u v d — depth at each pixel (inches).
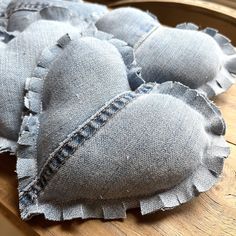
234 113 9.2
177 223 7.0
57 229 7.0
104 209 7.0
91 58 7.6
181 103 7.4
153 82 8.3
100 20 9.7
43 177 7.1
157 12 13.4
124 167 6.8
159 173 6.8
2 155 8.3
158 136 6.8
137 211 7.2
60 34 8.8
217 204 7.3
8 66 8.2
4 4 11.2
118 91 7.3
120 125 6.9
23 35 8.8
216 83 9.2
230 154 8.1
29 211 7.0
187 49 8.7
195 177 7.2
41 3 10.4
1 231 8.0
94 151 6.8
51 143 7.1
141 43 8.9
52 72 7.8
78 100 7.2
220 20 12.3
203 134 7.3
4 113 8.0
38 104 7.8
